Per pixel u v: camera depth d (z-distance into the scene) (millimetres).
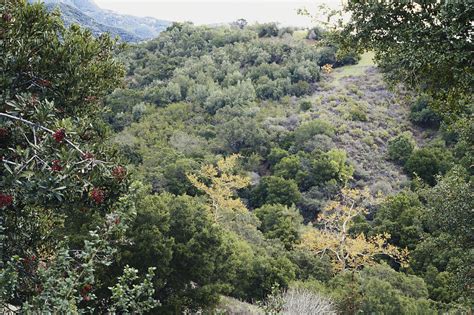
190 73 54406
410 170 32812
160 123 42781
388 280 16547
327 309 11672
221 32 67688
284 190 31359
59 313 2926
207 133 41906
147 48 63688
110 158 4672
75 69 5035
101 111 6402
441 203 9008
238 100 47094
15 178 3254
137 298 3506
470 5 4180
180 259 12148
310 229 24000
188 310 12047
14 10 4988
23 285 4023
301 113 44031
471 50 4520
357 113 41875
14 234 4734
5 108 4047
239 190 34000
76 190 3809
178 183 31141
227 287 13203
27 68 4699
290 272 16812
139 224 11531
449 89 5594
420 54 4738
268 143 39750
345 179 32531
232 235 19000
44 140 3506
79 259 3781
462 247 8805
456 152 20719
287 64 53312
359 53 5910
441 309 14055
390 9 5164
